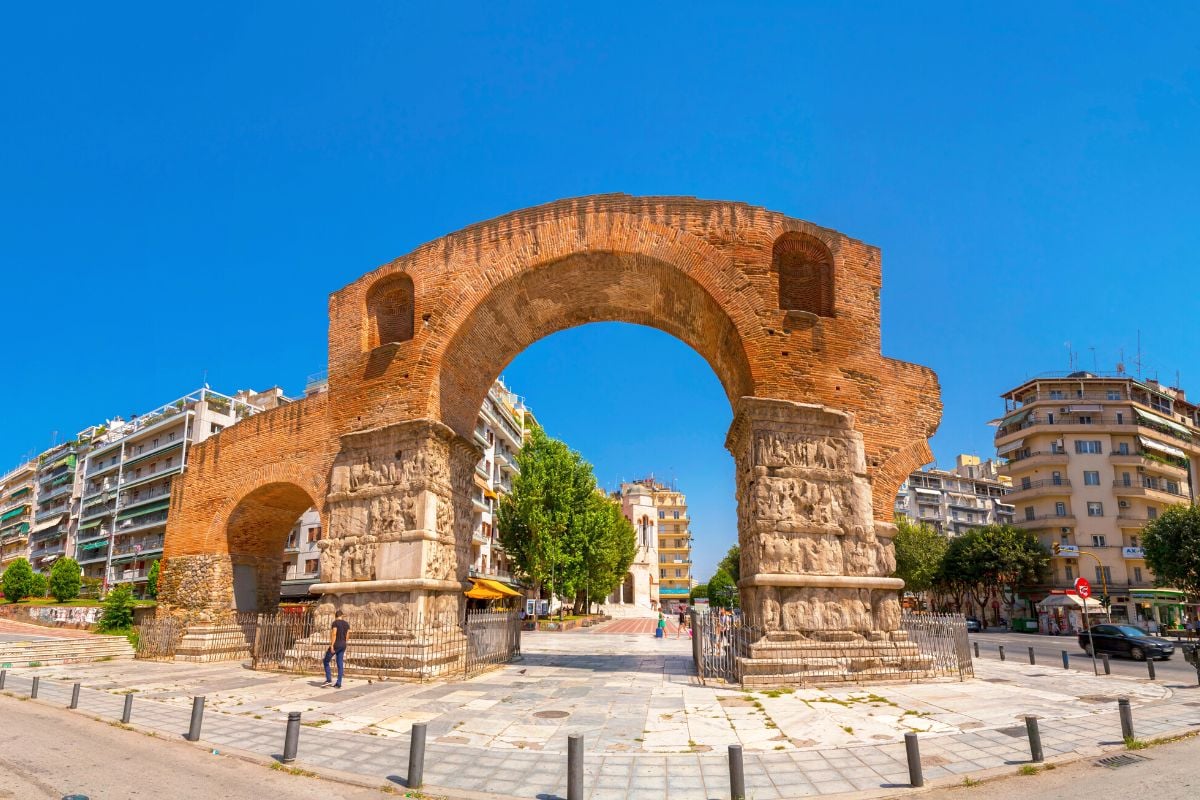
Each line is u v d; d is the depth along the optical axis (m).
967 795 10.16
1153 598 69.62
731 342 23.47
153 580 64.69
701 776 11.20
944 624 21.78
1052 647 41.44
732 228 23.61
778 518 21.06
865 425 22.88
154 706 17.36
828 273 24.20
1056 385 80.12
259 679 22.11
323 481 26.30
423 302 25.41
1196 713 15.53
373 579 23.31
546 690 19.62
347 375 26.53
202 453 30.94
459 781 11.05
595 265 24.41
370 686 20.41
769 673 19.66
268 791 10.47
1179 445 81.38
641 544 141.75
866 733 13.84
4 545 124.50
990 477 131.12
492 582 53.38
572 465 64.94
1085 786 10.39
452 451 25.39
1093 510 75.75
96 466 99.12
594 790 10.55
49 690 20.22
